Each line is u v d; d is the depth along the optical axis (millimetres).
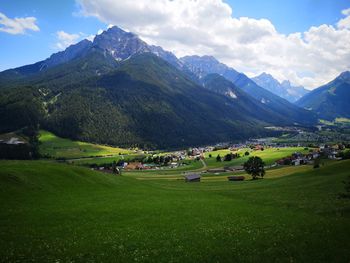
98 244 28719
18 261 23453
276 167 192250
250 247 27672
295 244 28125
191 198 66438
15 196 49969
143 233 33156
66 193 59344
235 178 146625
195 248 27562
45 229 33500
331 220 37781
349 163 101562
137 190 75562
